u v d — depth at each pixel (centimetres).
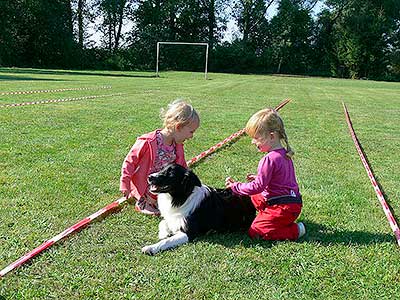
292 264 340
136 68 5069
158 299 286
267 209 383
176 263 332
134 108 1202
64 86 1923
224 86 2459
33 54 4572
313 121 1181
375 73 5247
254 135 387
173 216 375
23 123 878
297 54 5441
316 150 801
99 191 493
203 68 5275
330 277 324
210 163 649
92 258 336
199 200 376
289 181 384
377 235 408
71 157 629
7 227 385
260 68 5422
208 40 5491
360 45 5159
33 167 570
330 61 5369
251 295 295
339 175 632
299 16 5328
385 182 610
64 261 329
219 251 355
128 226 401
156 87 2147
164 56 5178
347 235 405
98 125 903
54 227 391
